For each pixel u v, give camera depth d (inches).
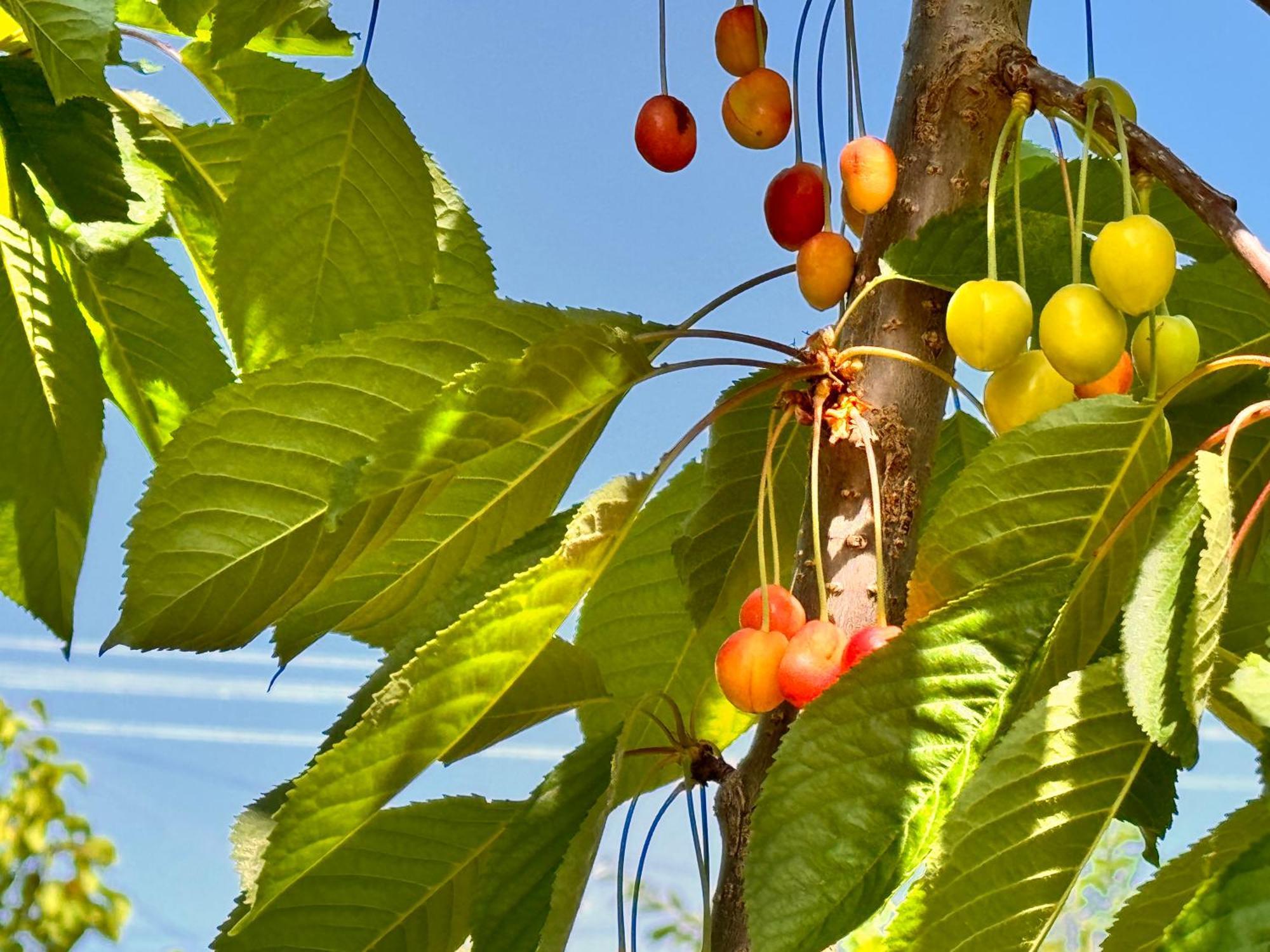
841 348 24.5
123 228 29.5
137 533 22.7
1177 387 21.1
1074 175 26.1
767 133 25.5
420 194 26.5
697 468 28.2
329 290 26.3
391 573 24.9
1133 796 22.3
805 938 19.7
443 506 24.3
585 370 22.5
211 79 31.1
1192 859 20.6
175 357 31.8
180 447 22.5
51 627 28.9
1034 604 21.0
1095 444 21.3
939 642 20.8
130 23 31.1
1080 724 20.6
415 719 21.3
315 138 26.2
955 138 24.3
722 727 28.7
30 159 28.2
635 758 25.8
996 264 23.1
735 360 23.3
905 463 23.8
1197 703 18.8
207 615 23.1
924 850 20.0
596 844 22.3
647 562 28.5
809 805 20.1
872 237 24.6
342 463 22.7
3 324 28.8
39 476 28.8
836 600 23.4
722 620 28.5
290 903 26.0
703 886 23.6
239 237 26.0
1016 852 20.5
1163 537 19.8
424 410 21.8
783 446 26.5
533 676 25.8
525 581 21.3
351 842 26.1
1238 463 24.1
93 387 29.3
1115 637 23.0
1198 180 21.3
